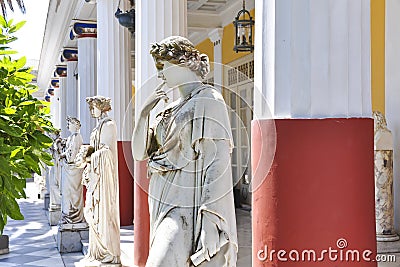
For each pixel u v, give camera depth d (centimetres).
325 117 281
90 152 637
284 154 276
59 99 1945
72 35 1262
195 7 1179
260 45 304
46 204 1462
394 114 640
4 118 197
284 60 288
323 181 276
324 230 276
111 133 634
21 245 953
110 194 630
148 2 546
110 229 627
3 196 192
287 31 287
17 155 196
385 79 657
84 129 1165
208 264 258
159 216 267
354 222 277
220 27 1221
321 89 283
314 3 283
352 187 278
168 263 258
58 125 2061
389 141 582
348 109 287
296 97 284
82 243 863
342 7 286
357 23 289
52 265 788
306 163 276
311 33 282
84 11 1145
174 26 552
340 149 277
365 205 280
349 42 288
